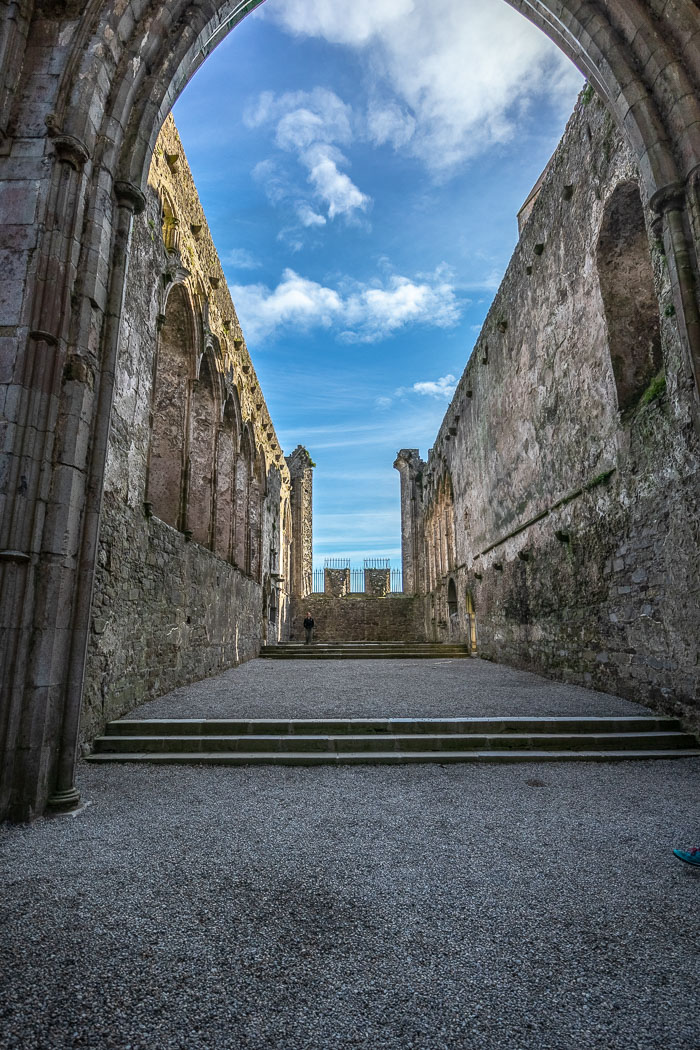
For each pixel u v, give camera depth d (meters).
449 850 3.57
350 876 3.20
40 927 2.63
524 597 13.05
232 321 14.27
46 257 4.55
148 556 8.30
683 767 5.64
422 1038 1.93
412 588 33.59
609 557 8.69
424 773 5.46
